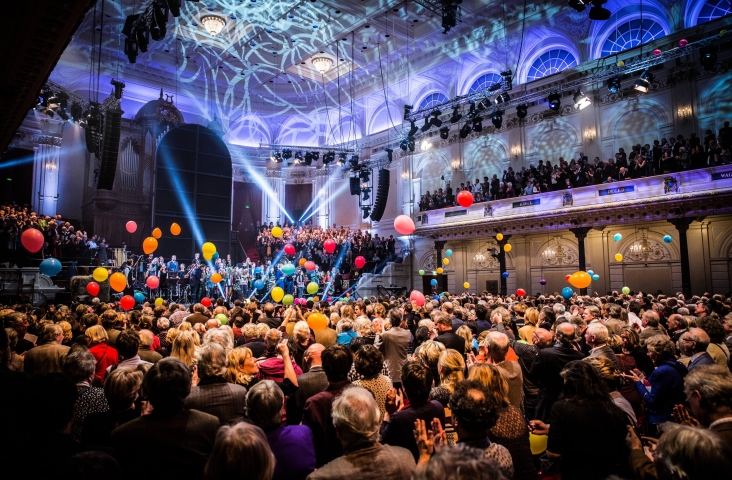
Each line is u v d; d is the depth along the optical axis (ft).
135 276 63.21
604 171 61.21
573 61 71.82
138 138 81.56
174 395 8.34
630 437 8.51
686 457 5.32
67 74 76.02
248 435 5.97
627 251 64.90
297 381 12.55
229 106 96.58
